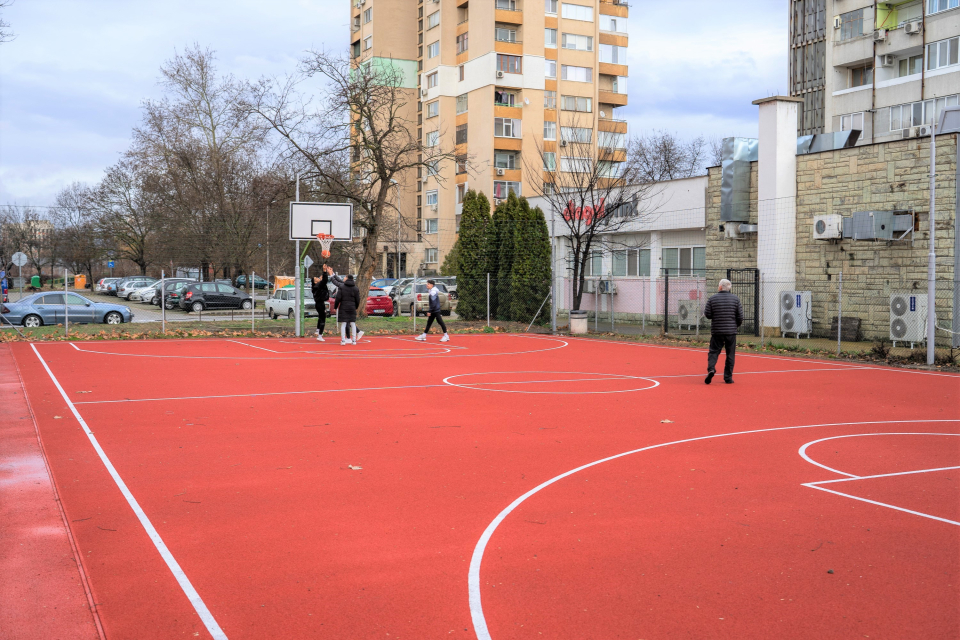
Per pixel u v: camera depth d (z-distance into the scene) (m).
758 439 9.66
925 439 9.66
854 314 22.92
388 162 33.66
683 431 10.17
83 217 69.94
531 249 31.41
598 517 6.43
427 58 63.53
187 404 12.24
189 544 5.74
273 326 30.61
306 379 15.46
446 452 8.88
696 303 27.61
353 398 12.98
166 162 48.12
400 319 33.34
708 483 7.54
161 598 4.77
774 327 24.91
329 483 7.50
